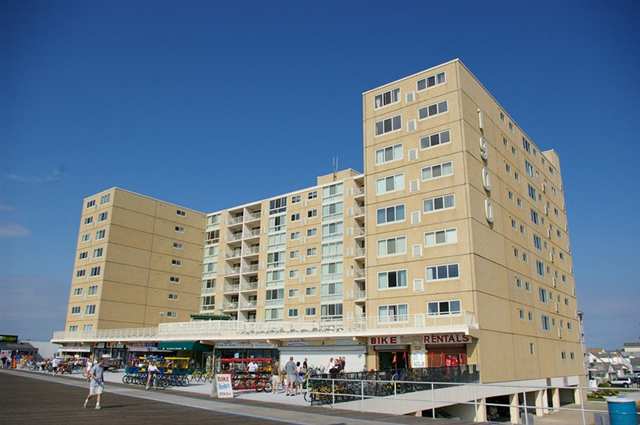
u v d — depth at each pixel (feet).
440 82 141.28
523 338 146.30
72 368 173.47
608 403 48.57
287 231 224.94
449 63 140.46
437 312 127.03
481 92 149.48
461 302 123.85
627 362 507.71
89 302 223.71
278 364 146.20
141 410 67.82
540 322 162.61
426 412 100.42
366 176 149.79
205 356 186.70
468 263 125.08
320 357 147.95
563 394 179.32
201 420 57.98
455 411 107.34
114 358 193.88
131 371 126.11
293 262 218.18
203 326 176.24
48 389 100.12
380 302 137.69
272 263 226.38
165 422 55.88
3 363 218.79
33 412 63.46
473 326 117.50
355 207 203.41
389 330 126.11
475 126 141.28
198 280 255.09
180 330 183.73
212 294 249.14
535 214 177.37
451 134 135.64
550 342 167.63
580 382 190.80
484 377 118.42
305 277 211.82
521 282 153.38
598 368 461.37
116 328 220.23
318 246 211.20
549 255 183.32
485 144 144.36
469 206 128.57
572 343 191.31
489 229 137.59
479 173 138.31
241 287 237.25
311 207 219.00
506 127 164.25
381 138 149.69
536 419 141.28
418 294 131.34
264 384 106.83
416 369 96.94
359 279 194.08
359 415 64.80
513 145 167.73
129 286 227.81
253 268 238.89
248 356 177.78
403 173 142.51
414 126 143.43
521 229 162.09
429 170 137.59
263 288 226.17
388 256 139.44
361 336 132.46
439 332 117.91
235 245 253.85
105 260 222.28
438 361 124.26
